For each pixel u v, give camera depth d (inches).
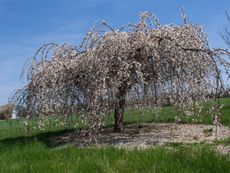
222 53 413.1
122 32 455.2
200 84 439.5
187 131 479.5
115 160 292.5
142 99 462.0
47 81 456.1
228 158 281.3
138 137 448.1
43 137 517.0
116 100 425.4
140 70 430.6
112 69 427.2
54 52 481.1
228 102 845.8
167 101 465.4
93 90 420.8
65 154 328.8
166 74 448.8
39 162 304.2
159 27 463.8
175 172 252.1
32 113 458.6
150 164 273.6
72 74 450.0
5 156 354.3
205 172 253.0
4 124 801.6
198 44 458.9
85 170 271.1
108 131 504.1
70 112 454.6
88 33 458.6
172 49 436.1
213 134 453.4
